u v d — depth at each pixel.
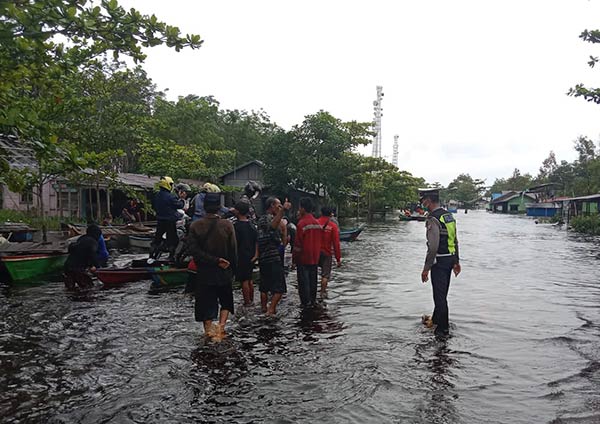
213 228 5.97
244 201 7.66
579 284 10.38
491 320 6.99
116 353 5.30
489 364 5.07
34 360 5.08
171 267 9.61
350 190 34.81
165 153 26.50
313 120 32.00
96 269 9.08
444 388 4.40
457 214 88.56
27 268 9.84
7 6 4.30
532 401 4.15
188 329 6.25
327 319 6.89
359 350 5.47
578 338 6.07
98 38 5.02
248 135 50.41
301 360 5.11
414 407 4.00
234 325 6.52
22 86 5.91
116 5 4.95
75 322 6.55
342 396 4.21
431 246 6.14
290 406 4.01
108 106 18.56
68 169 5.25
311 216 7.77
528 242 23.83
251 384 4.46
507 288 9.79
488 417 3.83
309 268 7.79
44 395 4.21
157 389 4.34
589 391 4.38
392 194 50.03
